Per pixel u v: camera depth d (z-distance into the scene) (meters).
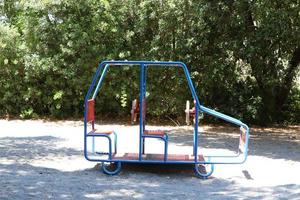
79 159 9.31
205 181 7.87
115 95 15.83
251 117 15.23
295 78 15.84
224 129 14.61
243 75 15.42
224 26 12.83
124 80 15.55
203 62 14.35
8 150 10.07
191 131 14.11
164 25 14.45
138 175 8.14
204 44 13.90
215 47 13.92
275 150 11.00
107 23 15.49
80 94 16.08
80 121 15.88
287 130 14.68
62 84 16.00
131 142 11.67
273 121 15.67
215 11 12.50
